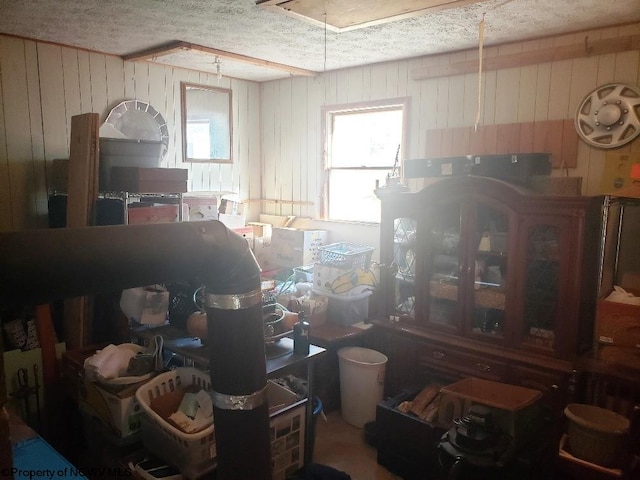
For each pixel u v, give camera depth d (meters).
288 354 2.33
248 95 4.73
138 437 2.33
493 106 3.33
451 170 3.00
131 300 2.65
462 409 2.38
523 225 2.65
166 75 4.12
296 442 2.38
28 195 3.45
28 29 3.13
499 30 2.99
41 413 2.79
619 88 2.84
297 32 3.11
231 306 1.14
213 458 2.06
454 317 2.98
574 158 3.02
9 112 3.32
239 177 4.74
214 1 2.59
